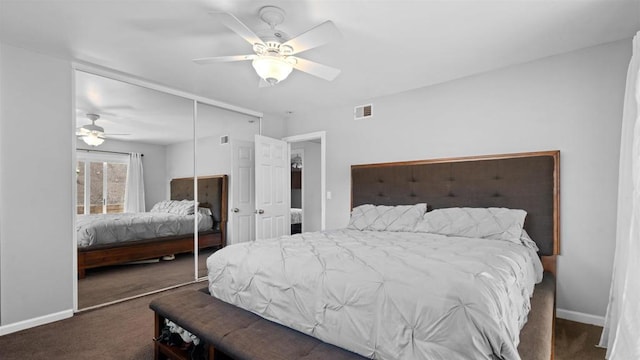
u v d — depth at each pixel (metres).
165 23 2.22
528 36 2.41
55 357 2.11
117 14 2.11
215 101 4.09
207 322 1.77
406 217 3.26
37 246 2.64
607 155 2.54
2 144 2.48
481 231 2.71
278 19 2.10
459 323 1.24
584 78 2.64
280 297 1.79
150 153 3.54
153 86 3.43
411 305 1.36
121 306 3.04
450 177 3.32
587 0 1.94
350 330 1.48
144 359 2.08
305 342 1.54
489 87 3.13
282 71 2.25
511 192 2.94
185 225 3.87
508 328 1.31
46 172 2.70
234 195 4.41
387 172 3.78
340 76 3.25
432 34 2.38
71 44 2.53
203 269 4.05
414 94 3.65
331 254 1.96
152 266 3.59
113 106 3.21
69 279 2.81
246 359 1.45
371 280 1.52
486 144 3.15
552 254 2.73
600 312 2.55
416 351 1.29
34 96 2.64
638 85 1.81
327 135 4.48
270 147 4.66
